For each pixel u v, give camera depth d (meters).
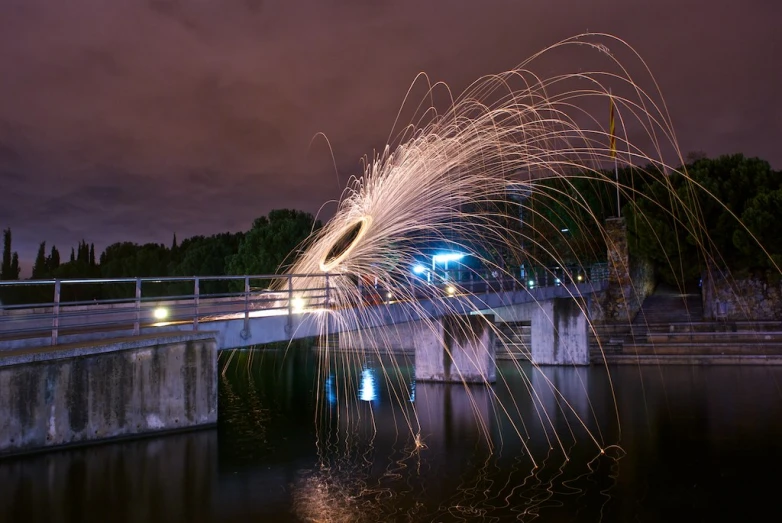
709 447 15.74
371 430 17.98
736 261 41.94
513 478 13.04
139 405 14.09
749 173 42.44
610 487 12.46
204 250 56.91
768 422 18.52
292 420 19.56
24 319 13.12
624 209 46.69
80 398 13.24
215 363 15.28
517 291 28.53
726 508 11.34
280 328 16.59
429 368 28.58
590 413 20.58
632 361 34.62
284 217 51.94
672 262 44.72
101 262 89.00
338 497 11.64
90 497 11.17
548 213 39.53
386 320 18.66
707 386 25.75
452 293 23.67
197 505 11.02
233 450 15.14
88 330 16.41
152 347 14.30
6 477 11.84
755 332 35.34
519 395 24.67
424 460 14.47
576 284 37.06
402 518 10.59
